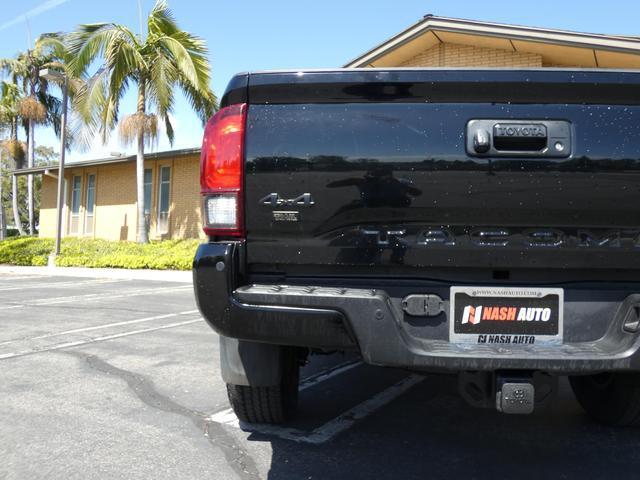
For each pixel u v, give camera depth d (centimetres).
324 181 253
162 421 388
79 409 415
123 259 1789
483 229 252
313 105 254
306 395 447
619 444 346
